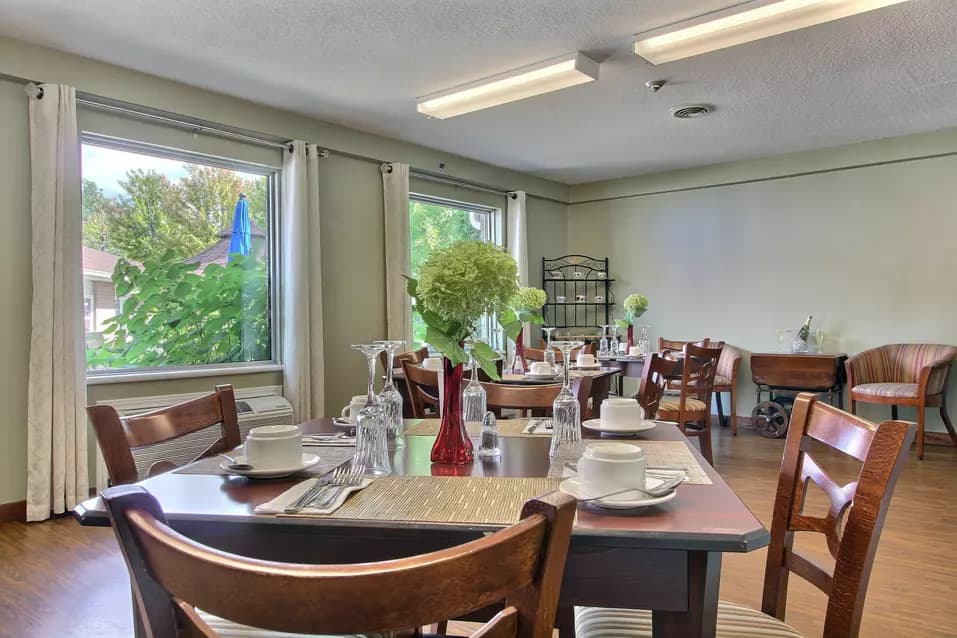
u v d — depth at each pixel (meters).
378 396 1.60
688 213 6.25
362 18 3.00
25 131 3.20
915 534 2.89
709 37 3.13
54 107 3.21
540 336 6.63
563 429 1.32
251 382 4.16
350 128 4.75
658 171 6.35
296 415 4.20
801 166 5.58
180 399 3.74
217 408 1.63
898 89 3.98
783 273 5.71
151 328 3.82
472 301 1.34
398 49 3.36
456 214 5.94
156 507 0.65
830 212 5.47
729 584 2.39
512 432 1.66
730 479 3.88
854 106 4.32
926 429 5.07
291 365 4.23
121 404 3.50
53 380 3.16
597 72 3.56
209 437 3.65
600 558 0.91
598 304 6.77
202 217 4.06
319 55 3.43
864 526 0.96
